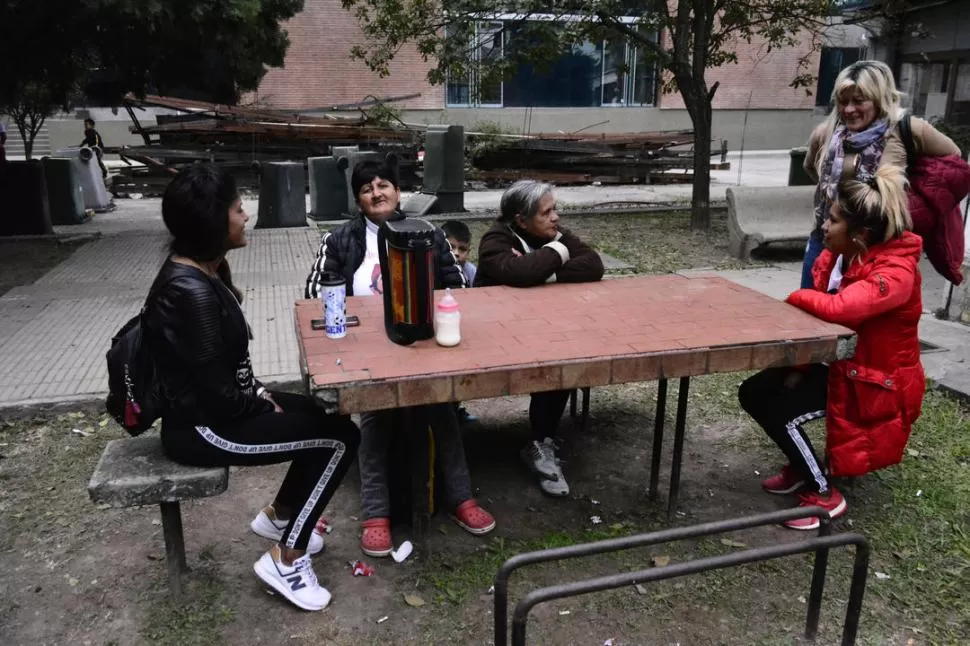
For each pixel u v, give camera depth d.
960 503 3.45
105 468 2.62
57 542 3.18
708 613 2.77
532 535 3.25
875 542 3.16
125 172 15.46
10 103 11.38
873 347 3.02
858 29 18.80
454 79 11.58
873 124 3.85
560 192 16.03
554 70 23.97
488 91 11.55
